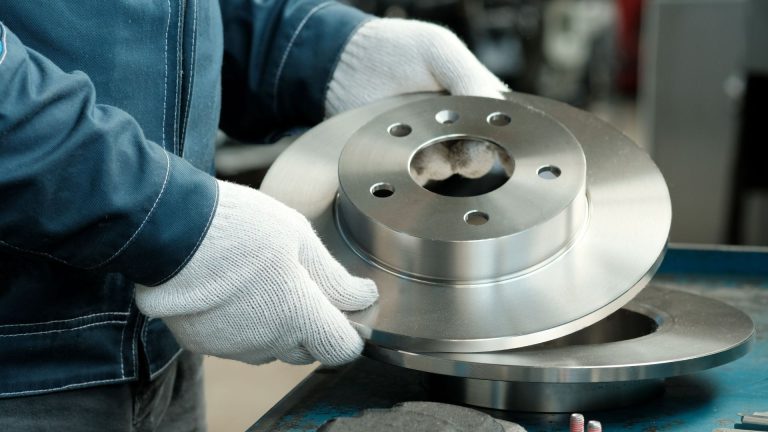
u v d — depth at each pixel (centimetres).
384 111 97
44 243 77
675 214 232
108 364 95
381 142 87
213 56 100
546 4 372
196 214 78
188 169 80
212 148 106
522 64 353
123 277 93
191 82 96
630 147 92
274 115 116
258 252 79
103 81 89
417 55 107
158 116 95
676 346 77
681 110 230
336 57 110
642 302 90
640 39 470
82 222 75
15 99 71
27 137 72
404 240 78
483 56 344
